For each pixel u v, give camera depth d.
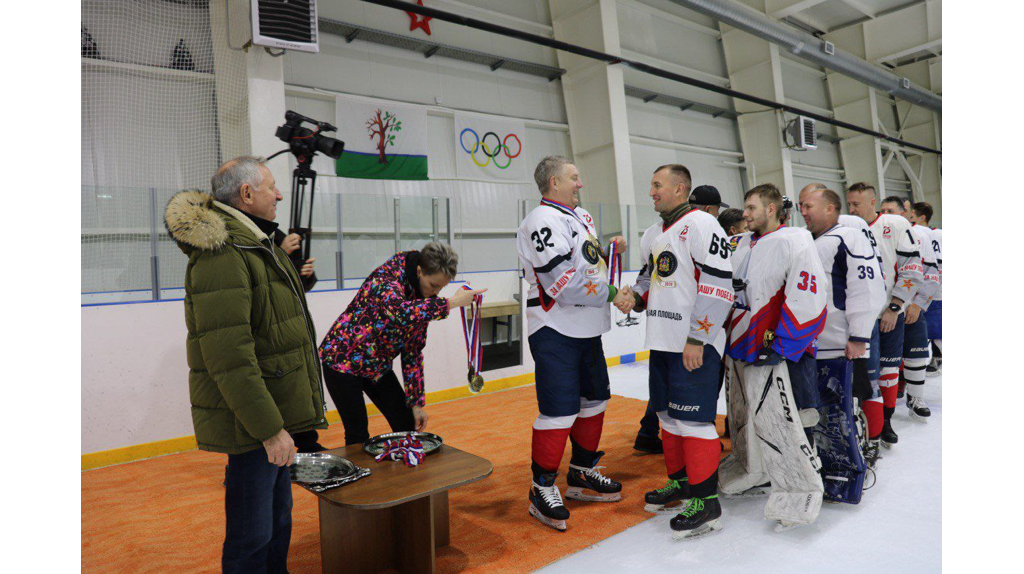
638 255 7.30
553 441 2.63
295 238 2.71
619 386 5.74
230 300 1.56
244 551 1.70
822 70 13.72
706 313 2.41
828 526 2.60
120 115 5.22
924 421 4.12
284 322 1.72
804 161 12.68
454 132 7.75
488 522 2.70
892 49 12.38
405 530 2.21
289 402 1.72
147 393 3.85
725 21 9.06
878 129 13.46
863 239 2.78
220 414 1.63
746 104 11.28
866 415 3.21
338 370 2.52
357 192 6.84
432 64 7.64
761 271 2.60
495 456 3.66
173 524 2.76
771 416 2.62
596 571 2.26
